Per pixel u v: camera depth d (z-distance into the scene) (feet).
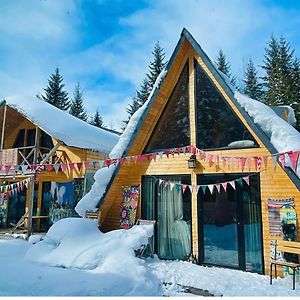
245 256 24.41
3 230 48.55
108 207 31.30
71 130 47.98
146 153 30.94
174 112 30.48
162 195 29.40
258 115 23.80
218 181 26.50
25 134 55.42
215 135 27.48
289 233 22.66
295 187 23.04
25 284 19.45
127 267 22.12
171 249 27.94
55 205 48.29
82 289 18.66
